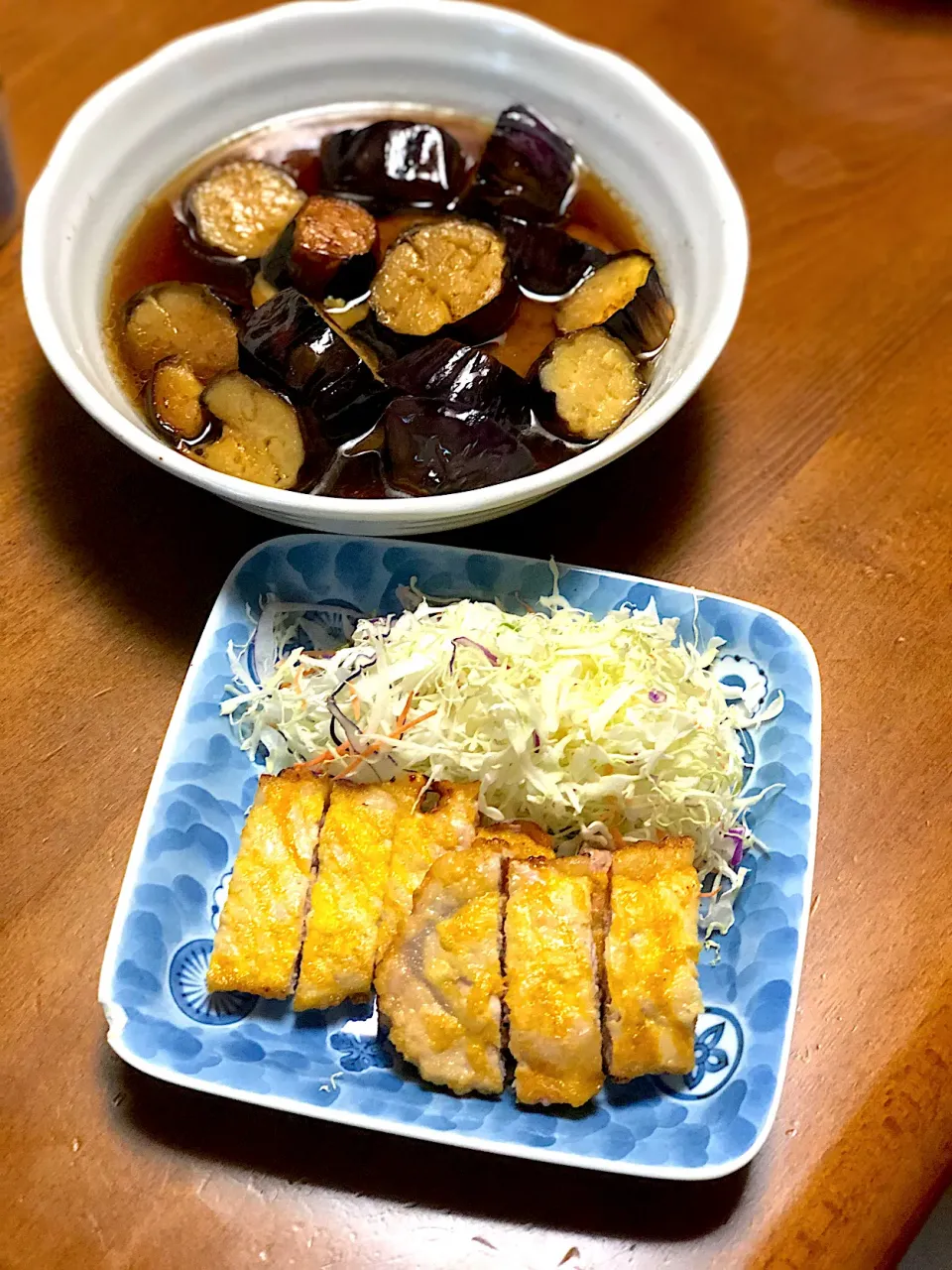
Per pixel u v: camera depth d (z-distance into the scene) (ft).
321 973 1.06
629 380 1.41
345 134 1.65
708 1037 1.05
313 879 1.12
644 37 2.05
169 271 1.60
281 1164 1.00
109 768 1.25
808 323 1.66
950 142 1.91
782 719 1.20
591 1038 0.99
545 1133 0.97
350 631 1.33
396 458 1.34
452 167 1.65
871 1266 0.96
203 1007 1.06
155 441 1.21
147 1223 0.97
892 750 1.29
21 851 1.19
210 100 1.68
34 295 1.32
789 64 2.03
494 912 1.05
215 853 1.16
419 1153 1.01
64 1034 1.07
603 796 1.18
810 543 1.45
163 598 1.38
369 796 1.15
